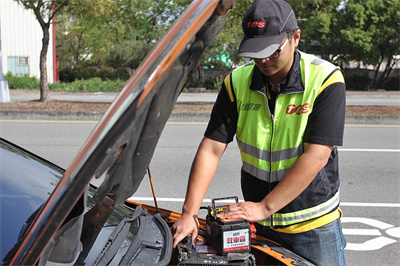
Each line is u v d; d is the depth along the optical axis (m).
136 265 1.56
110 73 27.38
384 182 5.88
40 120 11.33
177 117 11.34
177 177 5.93
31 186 1.84
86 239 1.56
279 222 2.11
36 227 1.20
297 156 2.03
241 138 2.16
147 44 24.81
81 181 1.16
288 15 1.84
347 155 7.48
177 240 1.85
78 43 31.42
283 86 2.00
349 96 21.02
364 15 25.52
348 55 27.64
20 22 24.61
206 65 21.31
